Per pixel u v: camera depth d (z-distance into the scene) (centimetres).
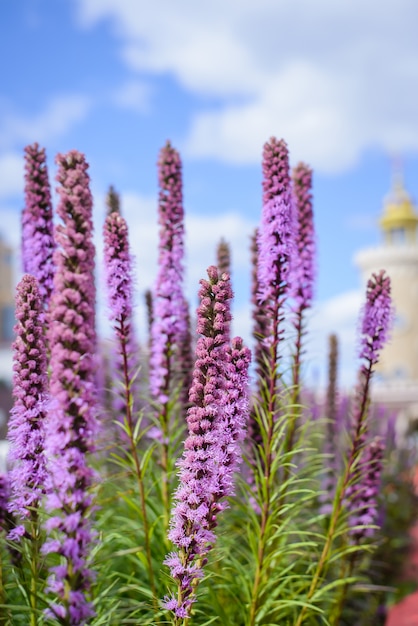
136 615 602
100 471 719
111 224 525
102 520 621
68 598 387
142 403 777
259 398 620
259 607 584
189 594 460
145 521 573
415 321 4988
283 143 583
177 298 677
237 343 455
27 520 457
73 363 381
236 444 456
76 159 409
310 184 679
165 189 674
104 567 556
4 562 537
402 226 5428
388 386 3416
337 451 909
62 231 394
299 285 665
